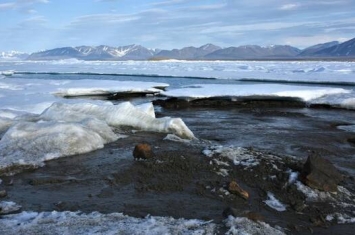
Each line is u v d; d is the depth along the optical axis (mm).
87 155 7160
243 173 6070
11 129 7578
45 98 14766
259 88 18188
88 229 3990
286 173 5879
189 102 16156
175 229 4047
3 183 5773
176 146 7762
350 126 11406
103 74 37375
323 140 9266
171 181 5805
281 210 4953
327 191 5438
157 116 13180
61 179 5902
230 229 4082
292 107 15625
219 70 40438
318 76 28484
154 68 47375
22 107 12312
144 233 3908
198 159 6684
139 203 5035
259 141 9031
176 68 46688
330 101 15469
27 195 5297
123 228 4023
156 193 5406
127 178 5934
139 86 20312
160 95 18734
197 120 12266
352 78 26203
